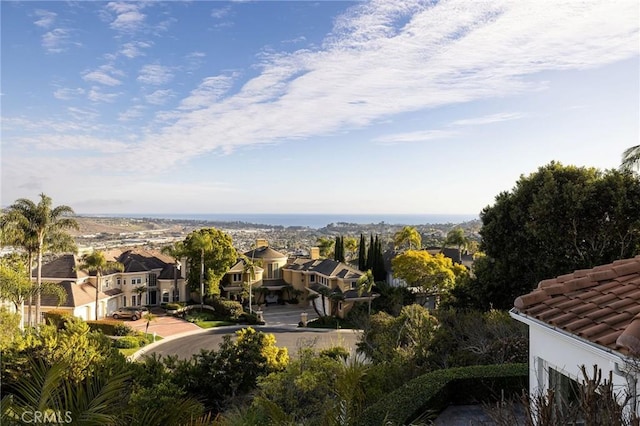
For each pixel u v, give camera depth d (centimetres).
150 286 5169
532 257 2300
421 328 1720
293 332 3859
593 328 561
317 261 5484
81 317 3700
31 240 3378
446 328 1753
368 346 1997
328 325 4191
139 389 1271
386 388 1247
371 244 5525
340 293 4497
